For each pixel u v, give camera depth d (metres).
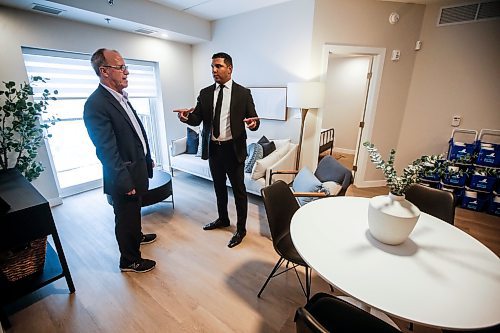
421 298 0.83
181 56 4.14
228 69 1.87
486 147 2.79
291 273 1.88
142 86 3.81
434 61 3.15
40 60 2.72
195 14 3.55
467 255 1.05
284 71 3.31
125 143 1.56
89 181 3.42
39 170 2.59
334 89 5.70
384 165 1.17
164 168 4.44
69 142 3.50
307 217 1.35
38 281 1.52
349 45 3.03
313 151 3.38
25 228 1.34
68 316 1.50
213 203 3.07
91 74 3.19
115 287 1.72
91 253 2.08
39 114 2.55
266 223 2.60
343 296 1.65
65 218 2.67
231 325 1.46
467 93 3.06
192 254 2.09
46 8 2.43
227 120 2.01
